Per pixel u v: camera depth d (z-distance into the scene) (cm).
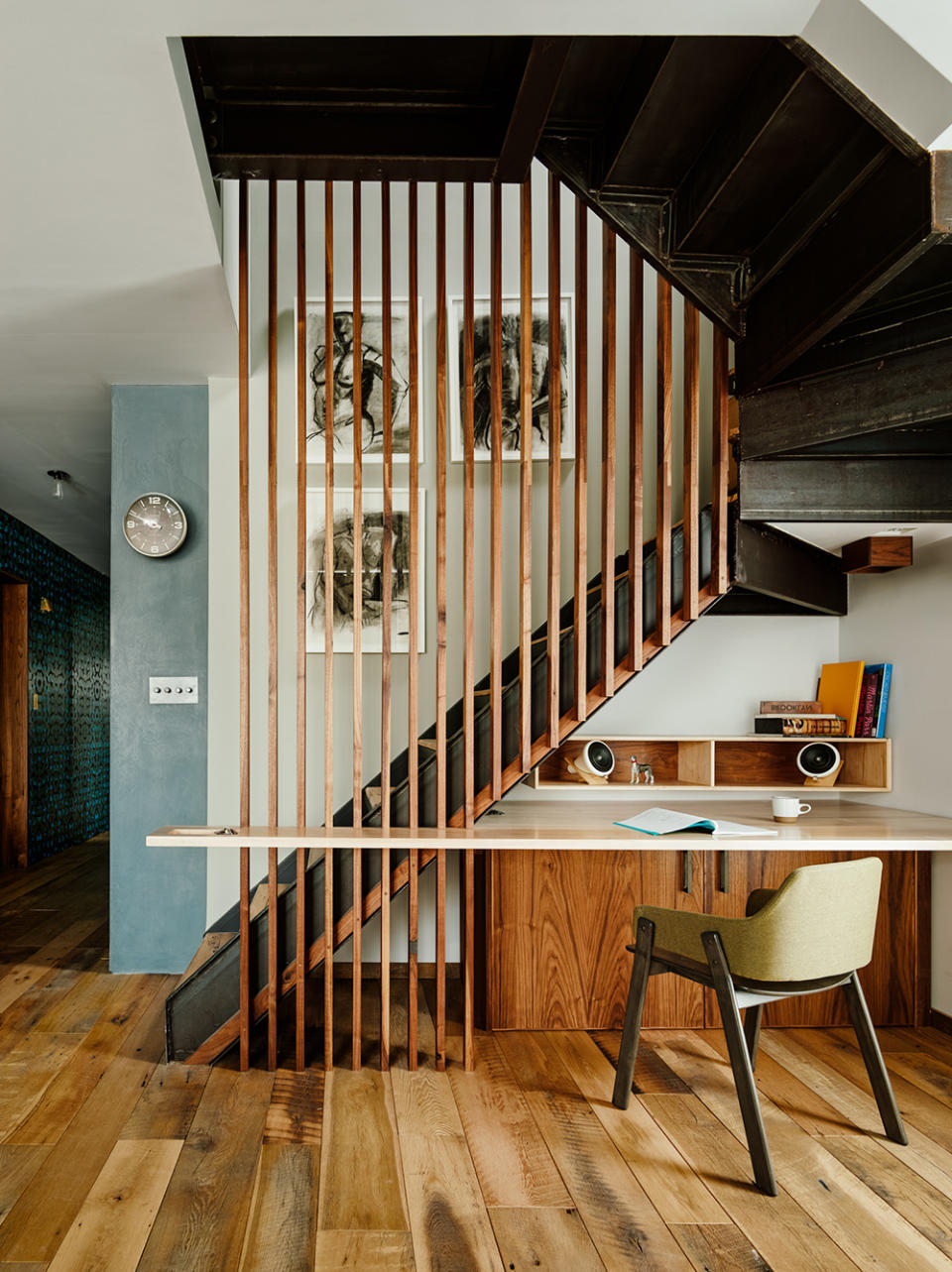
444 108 282
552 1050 320
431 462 419
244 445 303
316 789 413
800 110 205
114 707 409
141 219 254
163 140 215
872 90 183
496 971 340
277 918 307
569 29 183
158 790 409
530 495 305
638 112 237
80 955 437
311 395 416
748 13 177
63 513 691
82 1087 285
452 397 418
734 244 277
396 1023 347
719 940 243
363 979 401
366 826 312
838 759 383
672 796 409
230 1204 218
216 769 410
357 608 305
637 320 308
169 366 386
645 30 184
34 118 205
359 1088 285
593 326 421
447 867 417
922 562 359
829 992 347
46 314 324
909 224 196
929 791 355
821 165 230
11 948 452
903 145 190
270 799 306
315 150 279
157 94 197
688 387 312
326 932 299
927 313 244
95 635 963
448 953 415
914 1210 217
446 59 262
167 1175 231
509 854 340
